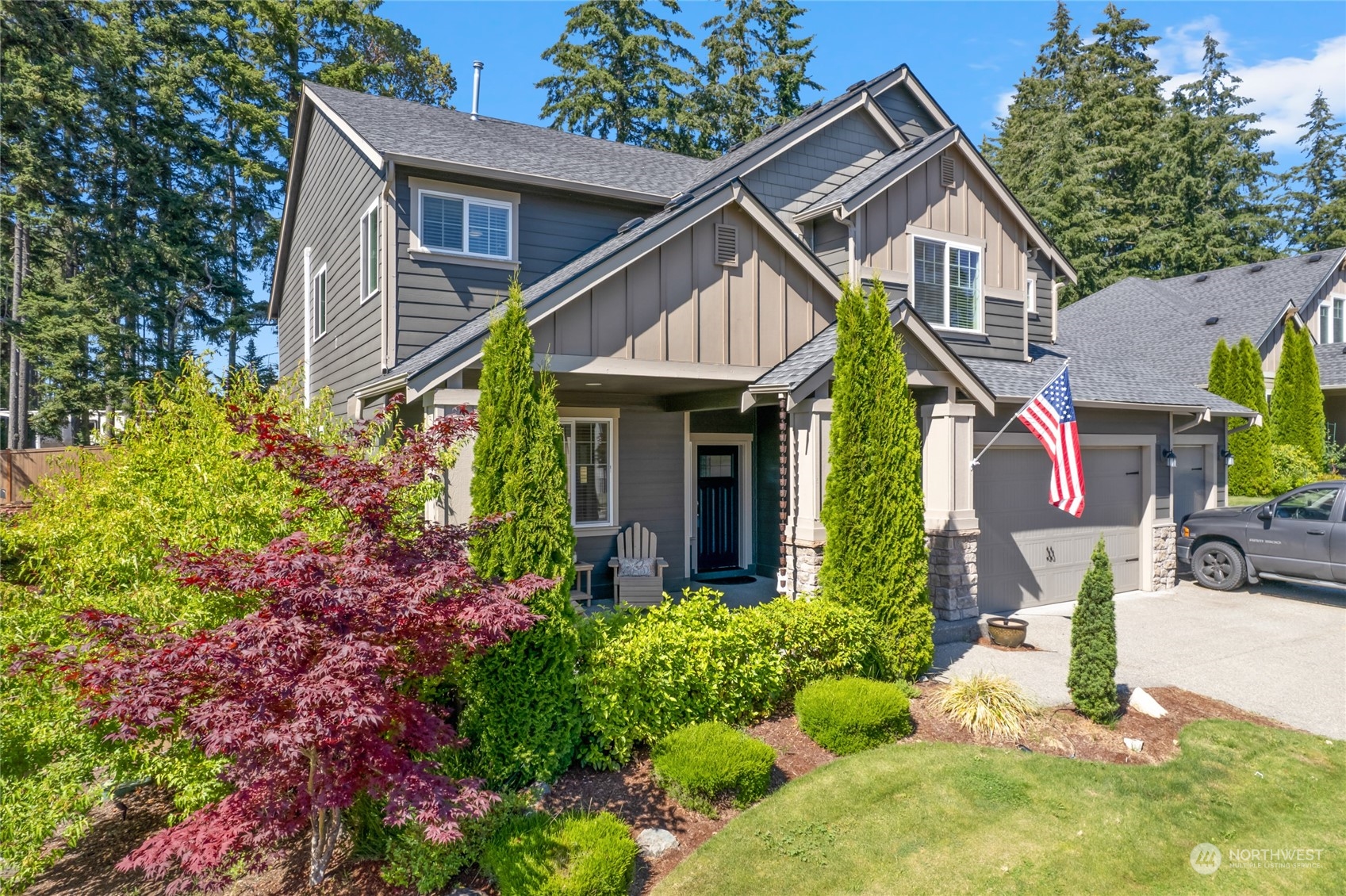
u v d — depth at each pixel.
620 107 33.84
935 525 10.38
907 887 4.92
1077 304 30.20
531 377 6.39
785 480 10.32
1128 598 13.16
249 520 5.95
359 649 4.04
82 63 26.14
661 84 34.00
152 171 28.06
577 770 6.29
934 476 10.41
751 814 5.71
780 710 7.45
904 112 16.00
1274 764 6.62
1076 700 7.37
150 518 5.86
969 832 5.50
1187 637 10.60
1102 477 13.20
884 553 8.18
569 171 12.66
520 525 6.12
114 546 5.66
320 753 4.50
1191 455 15.44
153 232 27.86
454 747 5.70
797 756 6.62
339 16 32.16
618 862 4.66
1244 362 20.61
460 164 11.09
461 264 11.63
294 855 5.34
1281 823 5.77
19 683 5.00
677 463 13.46
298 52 32.59
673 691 6.59
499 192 11.93
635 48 34.00
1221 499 15.95
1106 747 6.87
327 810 5.28
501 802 5.30
